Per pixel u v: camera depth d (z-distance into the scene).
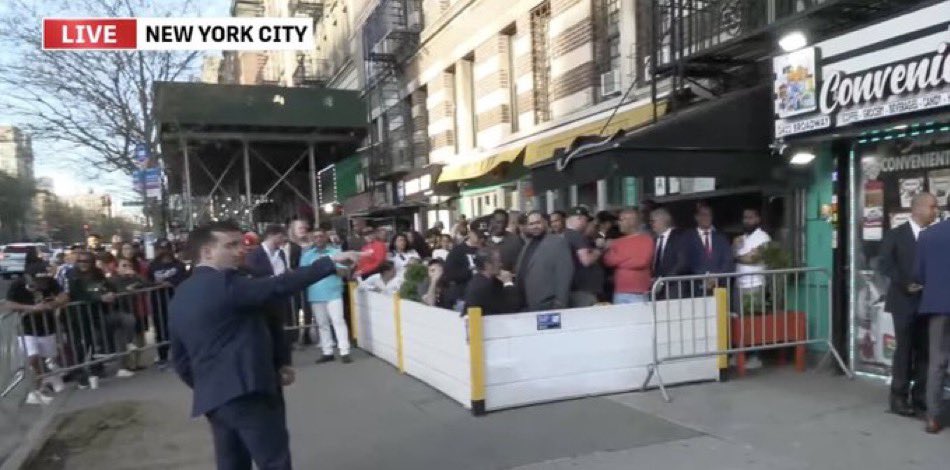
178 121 16.12
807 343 6.97
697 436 5.18
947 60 5.06
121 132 19.67
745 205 8.18
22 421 6.19
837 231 6.82
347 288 9.77
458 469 4.71
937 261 5.00
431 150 17.94
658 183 9.88
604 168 6.61
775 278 6.95
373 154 19.09
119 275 9.03
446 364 6.54
